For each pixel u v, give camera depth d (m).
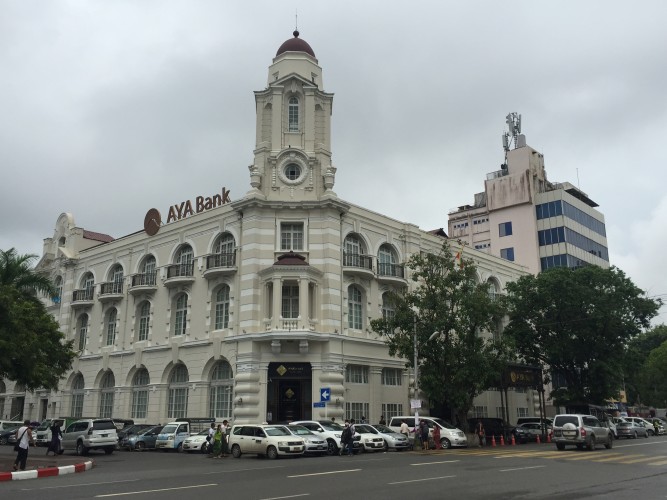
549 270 48.72
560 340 46.34
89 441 32.12
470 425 41.88
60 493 15.16
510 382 41.91
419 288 39.00
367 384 39.62
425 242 46.91
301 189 39.91
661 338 94.38
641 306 46.31
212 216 41.62
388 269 42.81
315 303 37.88
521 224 68.25
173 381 42.12
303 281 37.03
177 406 41.09
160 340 42.97
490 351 38.31
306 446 28.34
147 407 42.50
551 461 23.77
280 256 38.28
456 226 74.44
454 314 37.19
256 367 36.28
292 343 36.59
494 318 38.78
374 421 39.12
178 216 45.50
